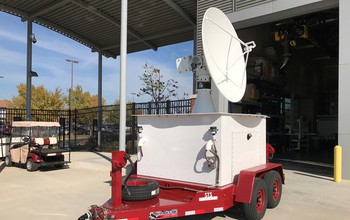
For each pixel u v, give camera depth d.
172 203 4.68
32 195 7.40
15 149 11.55
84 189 8.00
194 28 15.78
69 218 5.73
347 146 9.14
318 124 25.84
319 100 27.02
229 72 6.26
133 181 4.94
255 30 14.23
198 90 6.73
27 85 17.48
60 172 10.62
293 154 16.61
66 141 23.42
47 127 11.89
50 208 6.34
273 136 17.64
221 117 4.98
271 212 6.06
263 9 10.89
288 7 10.31
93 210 4.13
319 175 9.96
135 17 16.22
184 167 5.32
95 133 20.77
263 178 6.13
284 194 7.47
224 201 4.95
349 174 9.12
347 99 9.18
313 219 5.71
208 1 12.37
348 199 7.07
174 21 16.50
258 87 15.80
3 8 15.91
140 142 5.80
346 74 9.20
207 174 5.08
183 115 5.31
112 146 18.70
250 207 5.28
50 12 16.34
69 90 46.47
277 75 17.50
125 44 9.42
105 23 17.39
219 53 5.98
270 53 16.44
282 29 13.62
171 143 5.47
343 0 9.27
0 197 7.24
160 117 5.61
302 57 21.14
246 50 6.89
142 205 4.53
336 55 19.50
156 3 14.80
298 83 24.70
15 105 35.94
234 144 5.36
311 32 15.23
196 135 5.21
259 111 15.93
